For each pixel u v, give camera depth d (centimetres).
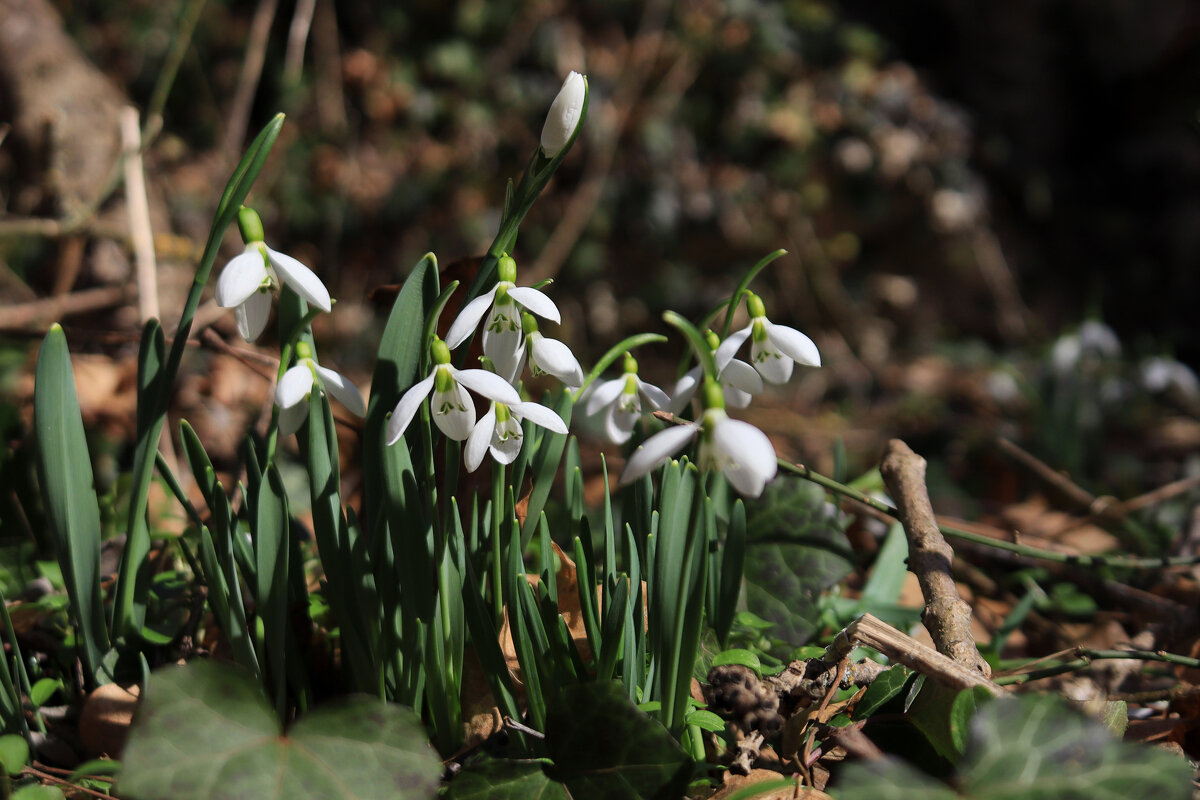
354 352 298
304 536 98
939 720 80
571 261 312
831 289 329
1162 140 369
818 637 94
